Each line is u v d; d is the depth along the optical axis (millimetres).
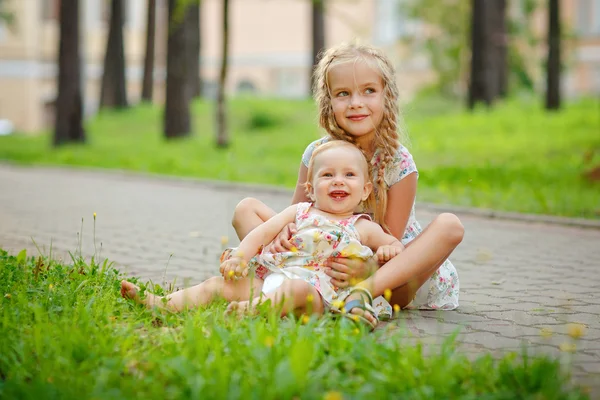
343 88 4906
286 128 24688
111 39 28938
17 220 9414
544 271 6730
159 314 4414
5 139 26500
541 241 8430
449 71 33500
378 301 4723
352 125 4906
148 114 27547
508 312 5129
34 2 40250
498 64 26703
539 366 3441
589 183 12703
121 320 4301
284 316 4379
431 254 4629
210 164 17203
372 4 41969
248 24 46969
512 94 31438
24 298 4418
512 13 33625
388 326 4191
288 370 3213
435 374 3336
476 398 3240
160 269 6480
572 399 3244
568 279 6383
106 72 29109
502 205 10867
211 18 46969
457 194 11977
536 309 5234
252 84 47062
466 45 32531
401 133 5145
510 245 8156
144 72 31062
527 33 32031
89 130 25500
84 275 5215
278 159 18312
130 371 3508
